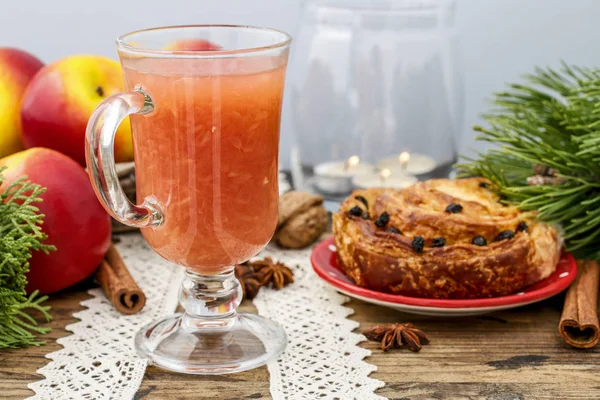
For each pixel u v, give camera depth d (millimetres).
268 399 530
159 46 573
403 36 768
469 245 588
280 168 915
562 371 551
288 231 695
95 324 599
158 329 582
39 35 950
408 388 538
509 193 645
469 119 965
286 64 558
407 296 590
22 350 574
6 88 695
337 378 543
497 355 566
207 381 544
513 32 940
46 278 618
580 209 629
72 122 672
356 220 617
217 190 539
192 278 572
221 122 530
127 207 535
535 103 682
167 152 537
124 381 542
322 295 634
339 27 770
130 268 669
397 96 776
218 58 521
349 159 782
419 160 787
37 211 605
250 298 632
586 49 939
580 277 615
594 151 614
